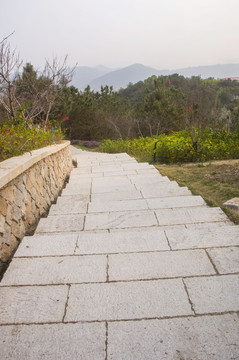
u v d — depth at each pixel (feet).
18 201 9.30
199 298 5.80
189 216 10.50
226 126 38.52
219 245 7.70
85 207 12.55
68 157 24.50
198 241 7.95
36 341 4.90
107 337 4.95
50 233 9.77
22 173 10.08
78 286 6.26
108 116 80.23
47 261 7.24
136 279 6.46
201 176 17.94
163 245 7.85
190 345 4.75
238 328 5.05
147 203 12.46
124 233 8.57
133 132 75.36
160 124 67.00
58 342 4.87
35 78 30.78
